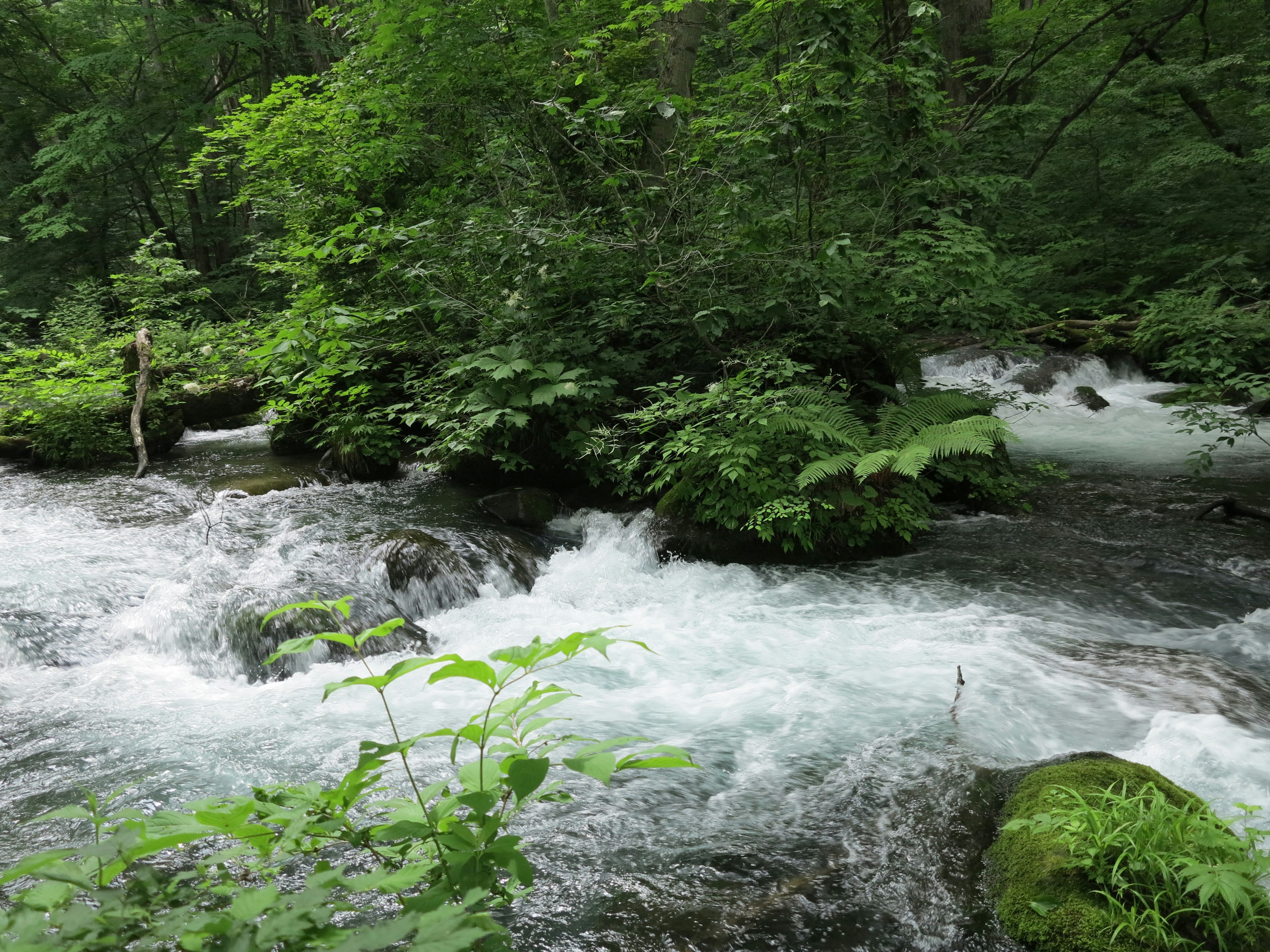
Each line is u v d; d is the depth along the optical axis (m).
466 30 9.88
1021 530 8.40
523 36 10.25
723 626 6.43
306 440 10.90
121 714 5.13
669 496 8.22
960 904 3.21
